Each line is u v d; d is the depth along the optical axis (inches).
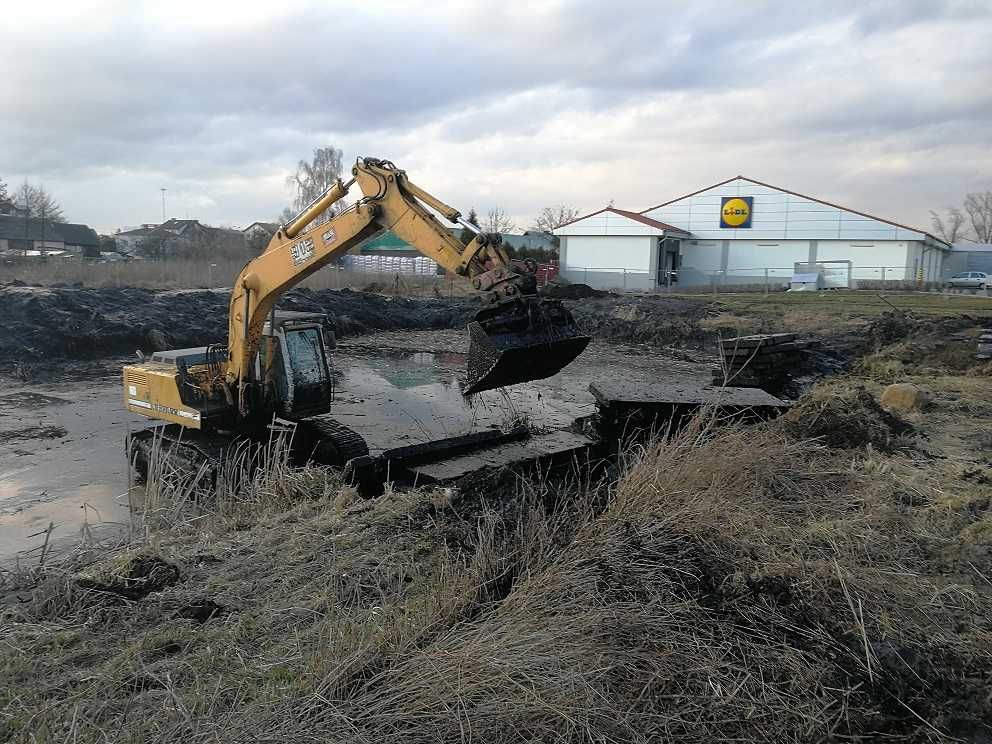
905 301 1210.0
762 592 168.6
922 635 158.4
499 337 261.0
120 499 351.6
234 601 190.7
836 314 1000.2
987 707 139.0
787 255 1916.8
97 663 163.8
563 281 1879.9
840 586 171.5
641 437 348.8
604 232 1925.4
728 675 143.4
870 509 226.2
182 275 1400.1
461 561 200.8
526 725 127.9
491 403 591.2
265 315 362.9
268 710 132.0
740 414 335.9
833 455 289.7
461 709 129.1
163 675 151.4
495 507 257.3
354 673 143.6
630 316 1106.7
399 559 210.5
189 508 289.4
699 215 1980.8
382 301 1216.8
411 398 616.1
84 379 682.2
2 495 356.5
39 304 804.0
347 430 374.9
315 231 329.1
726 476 235.9
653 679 141.3
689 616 159.8
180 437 366.9
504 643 142.9
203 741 125.3
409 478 309.9
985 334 687.7
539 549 188.1
